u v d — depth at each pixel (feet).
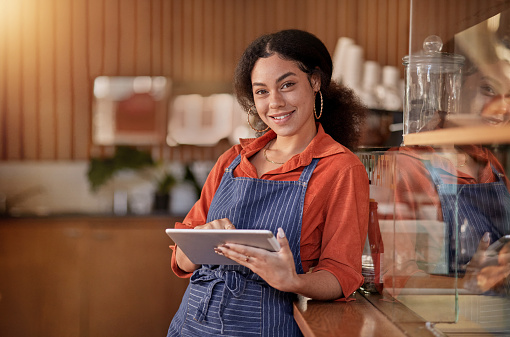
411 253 4.26
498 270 3.77
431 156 4.10
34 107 15.55
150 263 13.26
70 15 15.42
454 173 3.99
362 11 15.30
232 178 5.50
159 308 13.25
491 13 3.38
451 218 3.97
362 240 5.06
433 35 4.05
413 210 4.23
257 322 4.95
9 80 15.46
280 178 5.30
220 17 15.47
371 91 11.34
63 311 13.10
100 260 13.17
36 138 15.60
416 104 4.29
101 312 13.16
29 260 13.08
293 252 5.07
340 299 4.99
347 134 6.00
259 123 6.18
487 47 3.43
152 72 15.56
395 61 15.25
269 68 5.24
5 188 15.53
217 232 4.44
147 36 15.51
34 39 15.42
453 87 3.79
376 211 5.12
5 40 15.35
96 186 14.84
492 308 3.79
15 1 15.29
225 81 15.57
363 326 4.28
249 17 15.44
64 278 13.10
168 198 14.51
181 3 15.46
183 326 5.28
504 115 3.27
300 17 15.39
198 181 15.62
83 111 15.62
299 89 5.27
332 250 4.97
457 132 3.36
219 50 15.52
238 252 4.58
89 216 13.24
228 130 15.64
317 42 5.43
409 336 4.00
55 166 15.62
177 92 15.62
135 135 15.70
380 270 5.02
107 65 15.52
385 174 4.86
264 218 5.17
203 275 5.37
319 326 4.29
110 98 15.62
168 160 15.71
